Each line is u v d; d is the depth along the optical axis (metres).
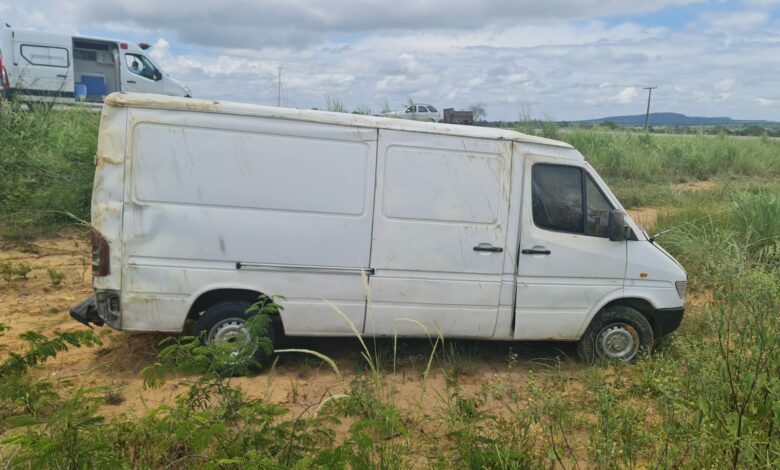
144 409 4.58
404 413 4.70
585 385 5.26
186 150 5.04
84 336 3.99
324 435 3.61
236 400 3.58
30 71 19.94
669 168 19.75
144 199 5.01
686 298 7.70
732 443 3.37
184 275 5.10
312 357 5.75
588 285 5.79
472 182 5.48
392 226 5.36
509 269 5.61
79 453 2.83
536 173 5.64
